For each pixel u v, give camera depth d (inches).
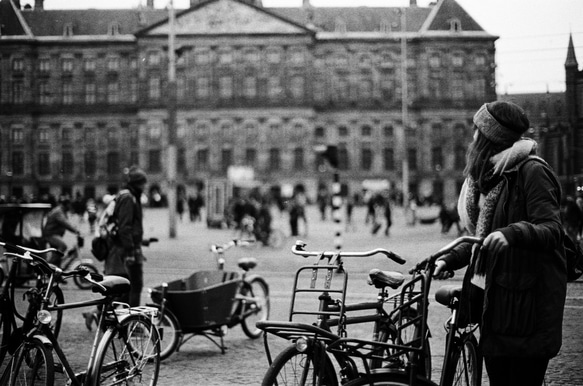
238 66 3678.6
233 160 3678.6
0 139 3218.5
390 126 3737.7
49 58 3540.8
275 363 193.2
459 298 195.9
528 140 178.2
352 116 3742.6
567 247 184.7
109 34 3678.6
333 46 3745.1
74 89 3629.4
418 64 3710.6
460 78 3673.7
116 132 3663.9
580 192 1026.7
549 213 167.3
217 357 372.2
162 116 3656.5
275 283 674.2
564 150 1016.2
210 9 3671.3
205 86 3678.6
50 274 257.4
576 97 978.1
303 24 3774.6
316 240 1341.0
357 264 825.5
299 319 371.6
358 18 3831.2
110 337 253.3
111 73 3661.4
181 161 3668.8
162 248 1151.0
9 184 2330.2
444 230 1489.9
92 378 244.8
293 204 1477.6
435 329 422.3
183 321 369.4
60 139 3580.2
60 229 659.4
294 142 3683.6
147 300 573.0
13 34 3245.6
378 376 175.9
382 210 2324.1
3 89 3176.7
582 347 369.4
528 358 167.3
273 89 3683.6
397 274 239.5
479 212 185.2
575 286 621.6
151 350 274.8
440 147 3686.0
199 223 2097.7
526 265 166.1
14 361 247.1
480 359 222.1
